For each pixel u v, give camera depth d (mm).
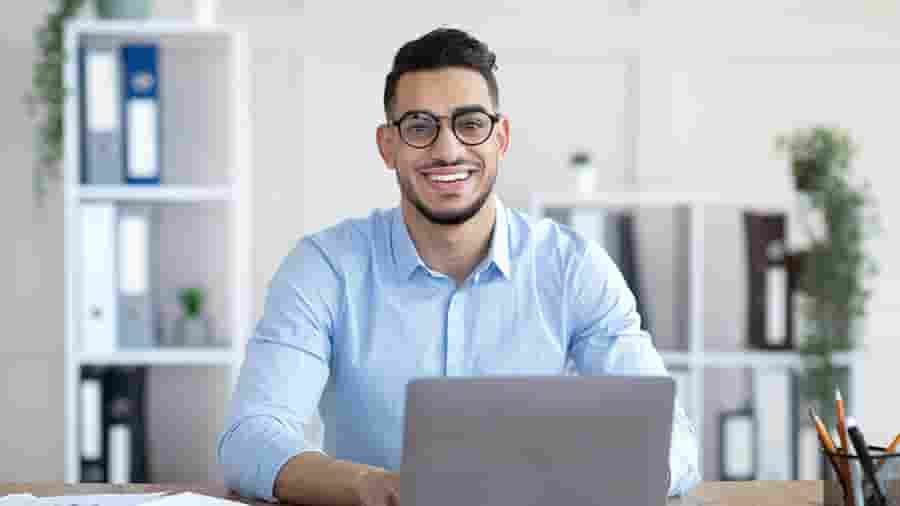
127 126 3004
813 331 3109
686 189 3383
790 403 3146
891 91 3381
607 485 1218
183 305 3211
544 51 3367
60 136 3109
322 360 1719
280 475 1470
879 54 3373
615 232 3211
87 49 2975
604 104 3385
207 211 3301
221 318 3312
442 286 1777
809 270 3062
